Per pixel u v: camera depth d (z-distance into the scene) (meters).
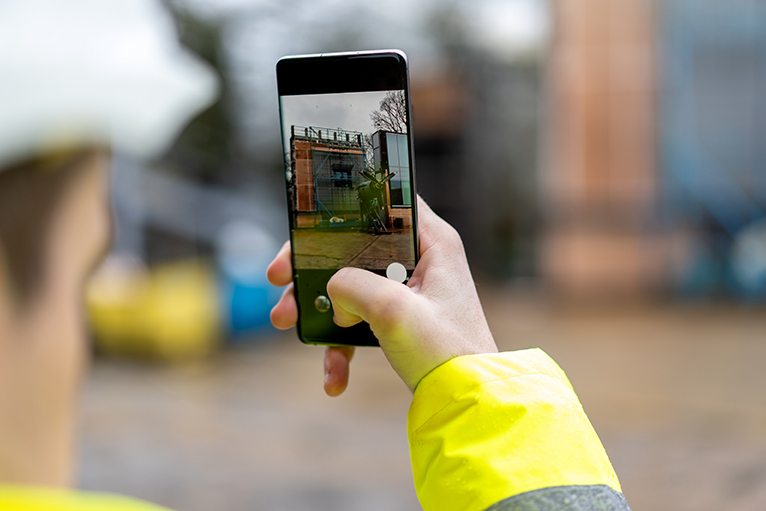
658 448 5.07
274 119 10.83
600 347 8.48
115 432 5.62
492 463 0.69
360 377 7.63
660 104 10.72
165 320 7.94
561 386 0.77
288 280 1.01
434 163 14.30
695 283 10.98
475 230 14.33
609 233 10.94
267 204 11.28
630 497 4.20
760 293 10.76
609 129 10.79
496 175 14.31
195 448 5.31
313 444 5.51
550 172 11.28
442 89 13.54
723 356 7.86
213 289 8.62
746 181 10.79
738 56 10.67
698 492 4.20
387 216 0.94
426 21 13.37
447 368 0.76
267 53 10.55
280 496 4.37
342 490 4.54
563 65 10.90
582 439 0.72
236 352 8.73
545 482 0.68
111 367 7.91
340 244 0.98
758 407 6.02
